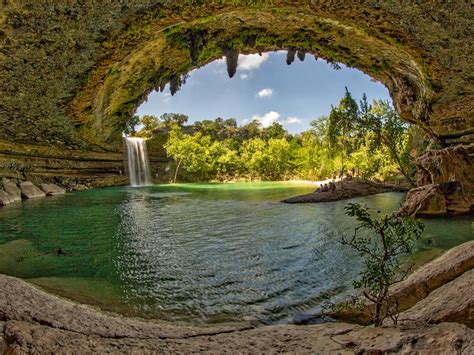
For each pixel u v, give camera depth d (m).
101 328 3.80
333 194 23.73
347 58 14.46
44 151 26.70
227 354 2.99
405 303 4.76
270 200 22.95
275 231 12.16
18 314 3.67
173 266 7.94
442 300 3.92
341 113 25.50
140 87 17.92
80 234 11.61
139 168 42.78
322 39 13.16
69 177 31.06
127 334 3.74
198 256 8.81
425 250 8.71
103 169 35.38
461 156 15.84
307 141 55.28
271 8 10.16
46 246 9.80
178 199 23.69
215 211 17.47
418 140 28.84
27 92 13.70
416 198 14.97
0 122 17.77
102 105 18.09
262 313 5.37
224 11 9.96
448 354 2.43
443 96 13.09
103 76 13.90
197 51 13.95
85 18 9.24
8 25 8.91
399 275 6.61
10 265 7.84
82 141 24.86
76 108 16.64
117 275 7.25
